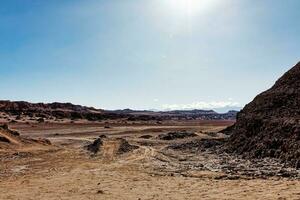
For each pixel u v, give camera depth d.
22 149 56.91
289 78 61.56
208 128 127.75
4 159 47.12
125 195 25.47
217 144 62.25
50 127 132.25
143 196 24.95
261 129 51.62
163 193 25.95
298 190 24.11
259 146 46.94
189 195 24.80
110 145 63.47
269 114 54.16
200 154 54.94
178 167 41.59
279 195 22.75
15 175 36.38
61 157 50.69
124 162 46.31
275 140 45.00
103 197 24.84
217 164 43.00
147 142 76.81
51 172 38.12
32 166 42.28
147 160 48.16
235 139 57.09
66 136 98.38
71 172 38.09
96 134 104.88
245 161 43.72
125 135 101.00
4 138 60.22
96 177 34.75
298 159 36.53
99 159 49.31
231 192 25.08
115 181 32.31
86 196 25.31
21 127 128.00
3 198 25.12
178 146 65.94
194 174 35.97
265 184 27.77
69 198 24.69
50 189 28.50
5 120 156.75
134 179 33.38
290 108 51.59
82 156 52.38
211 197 23.66
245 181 30.20
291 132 43.41
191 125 158.38
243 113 64.44
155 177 34.53
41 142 69.88
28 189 28.61
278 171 34.62
